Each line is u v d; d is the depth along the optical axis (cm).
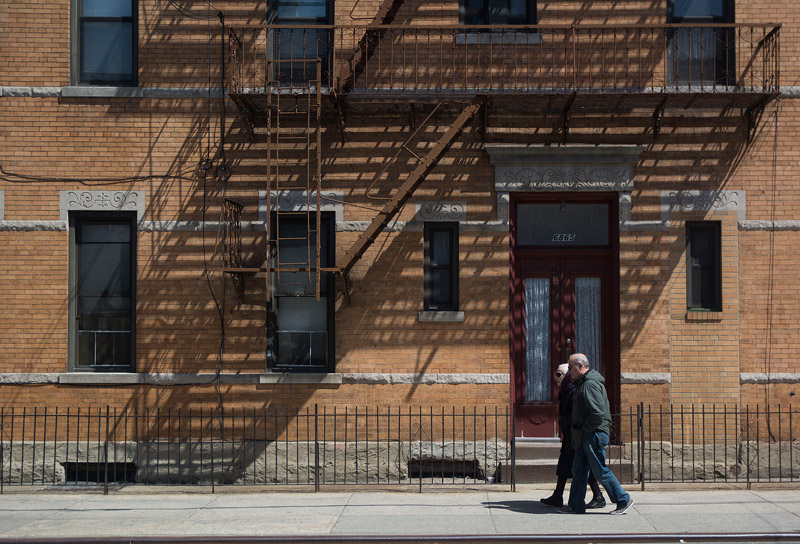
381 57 1123
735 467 1087
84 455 1107
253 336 1117
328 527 820
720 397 1098
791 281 1108
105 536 791
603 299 1151
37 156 1127
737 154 1116
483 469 1098
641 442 1023
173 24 1135
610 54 1119
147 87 1130
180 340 1116
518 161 1115
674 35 1127
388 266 1118
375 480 1102
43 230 1123
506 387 1107
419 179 1064
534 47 1117
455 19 1125
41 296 1120
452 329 1113
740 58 1114
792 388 1099
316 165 1124
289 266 1129
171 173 1128
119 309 1141
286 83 1138
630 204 1116
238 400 1112
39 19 1136
